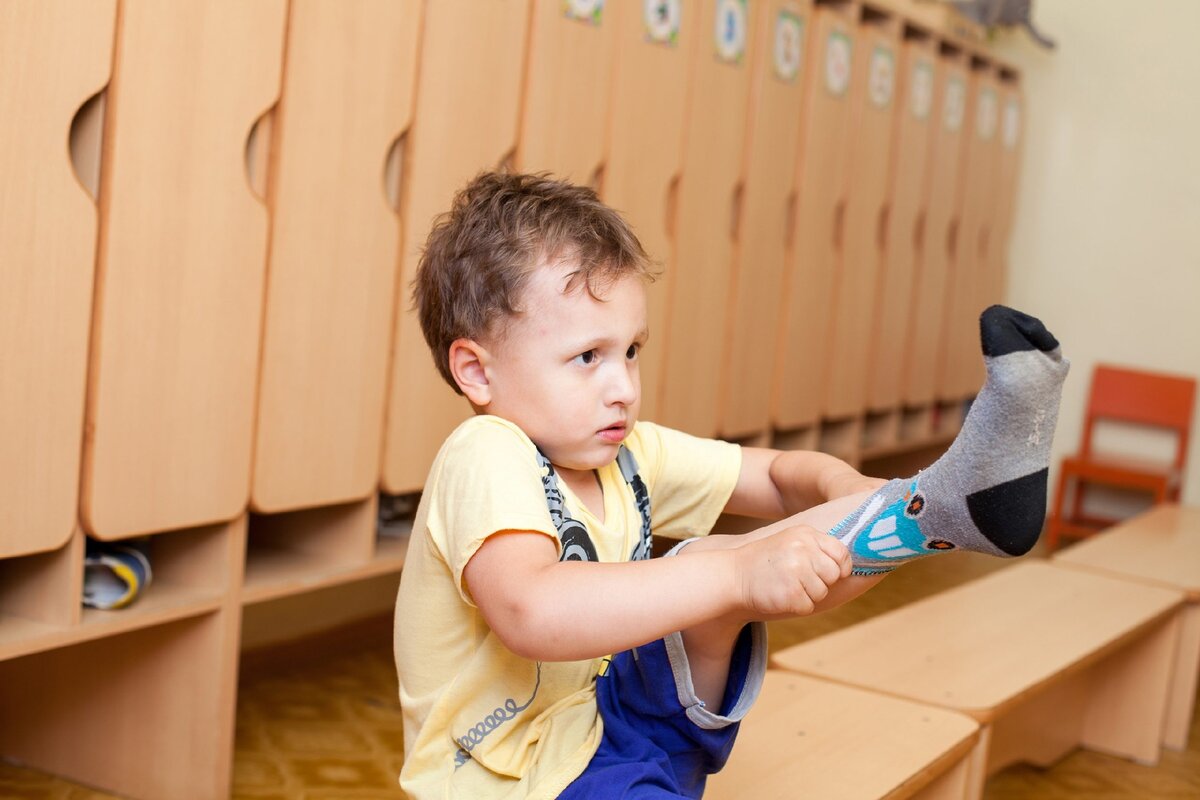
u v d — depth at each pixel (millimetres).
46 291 1854
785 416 3996
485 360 1127
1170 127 5488
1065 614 2578
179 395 2072
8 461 1840
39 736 2439
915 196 4613
